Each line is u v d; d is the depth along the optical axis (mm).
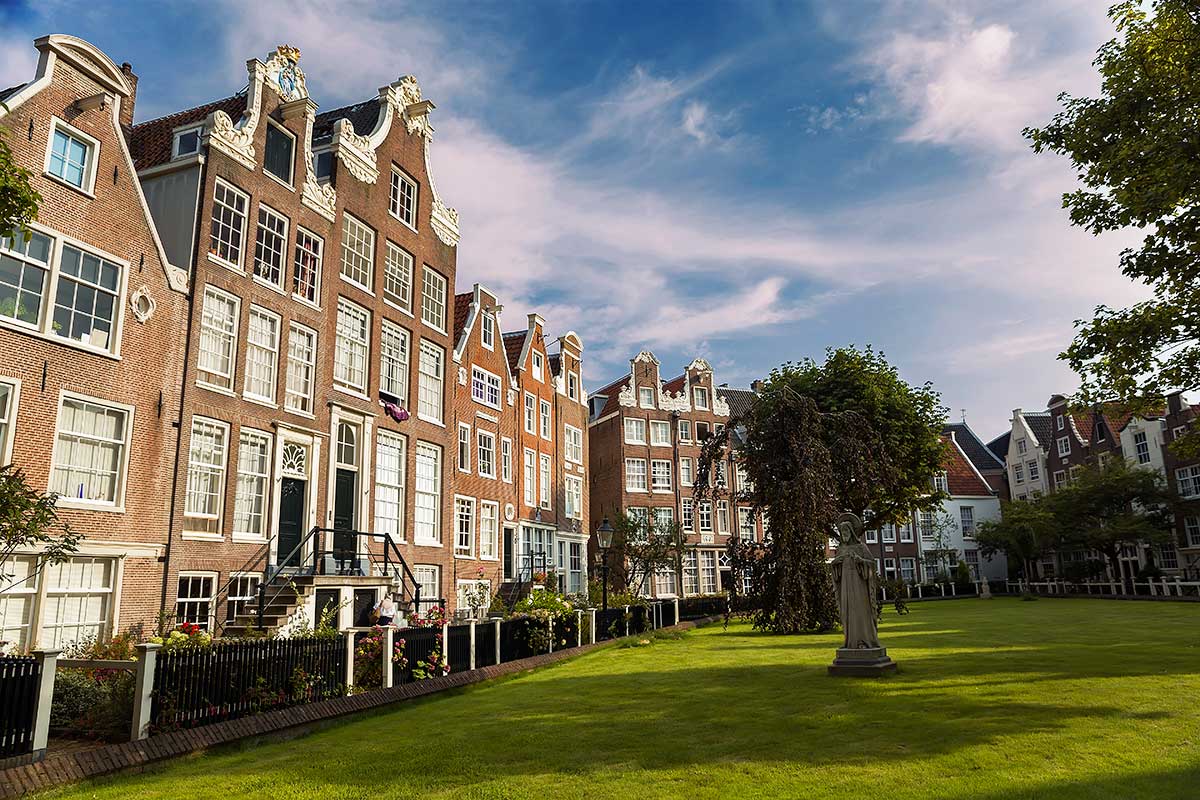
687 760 8016
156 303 17000
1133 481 47000
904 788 6715
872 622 13250
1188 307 14477
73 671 10891
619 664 17000
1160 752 7445
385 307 24641
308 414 20922
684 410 51719
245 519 18984
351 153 23594
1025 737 8195
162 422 16859
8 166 9562
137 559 15992
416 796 7180
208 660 10125
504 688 14477
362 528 22516
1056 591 51438
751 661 15883
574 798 6906
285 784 7820
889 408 35406
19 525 10328
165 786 7930
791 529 19984
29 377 14391
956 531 62500
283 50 21344
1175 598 39688
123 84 16656
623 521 43281
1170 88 14555
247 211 19609
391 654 13422
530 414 37500
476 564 30766
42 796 7578
